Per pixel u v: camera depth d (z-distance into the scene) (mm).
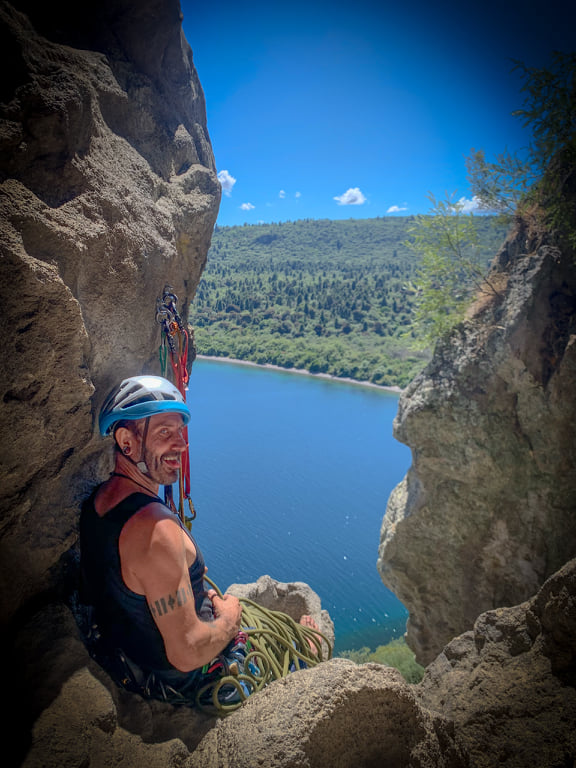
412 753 1735
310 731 1590
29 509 1863
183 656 1657
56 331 1732
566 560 7203
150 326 2549
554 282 7258
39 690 1665
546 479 7340
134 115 2770
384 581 9281
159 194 2812
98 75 2424
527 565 7629
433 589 8578
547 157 7289
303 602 4629
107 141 2395
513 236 8242
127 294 2264
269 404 79875
